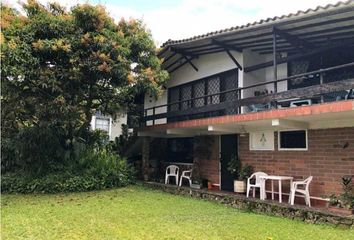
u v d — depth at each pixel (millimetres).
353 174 7473
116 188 11531
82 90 10586
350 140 7605
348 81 6352
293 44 9117
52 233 5645
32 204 8320
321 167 8188
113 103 12078
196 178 11602
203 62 12727
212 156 11727
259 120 8164
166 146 15312
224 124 9281
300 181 8180
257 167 9945
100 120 19578
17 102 10188
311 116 7227
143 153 13750
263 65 10273
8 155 11102
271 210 7652
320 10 6625
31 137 10867
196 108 10594
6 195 9688
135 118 14805
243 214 7570
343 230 6098
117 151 15164
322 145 8203
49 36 9734
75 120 11203
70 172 11086
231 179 10852
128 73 10359
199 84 12984
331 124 7996
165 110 14945
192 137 13523
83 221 6555
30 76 9109
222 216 7258
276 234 5750
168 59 13266
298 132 8898
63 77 9672
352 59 8656
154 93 11438
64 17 9820
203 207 8328
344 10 6488
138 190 11203
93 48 9891
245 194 9633
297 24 7707
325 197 8008
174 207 8234
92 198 9398
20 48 8898
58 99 9953
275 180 9109
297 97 7281
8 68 8555
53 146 11320
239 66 10734
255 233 5793
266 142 9742
